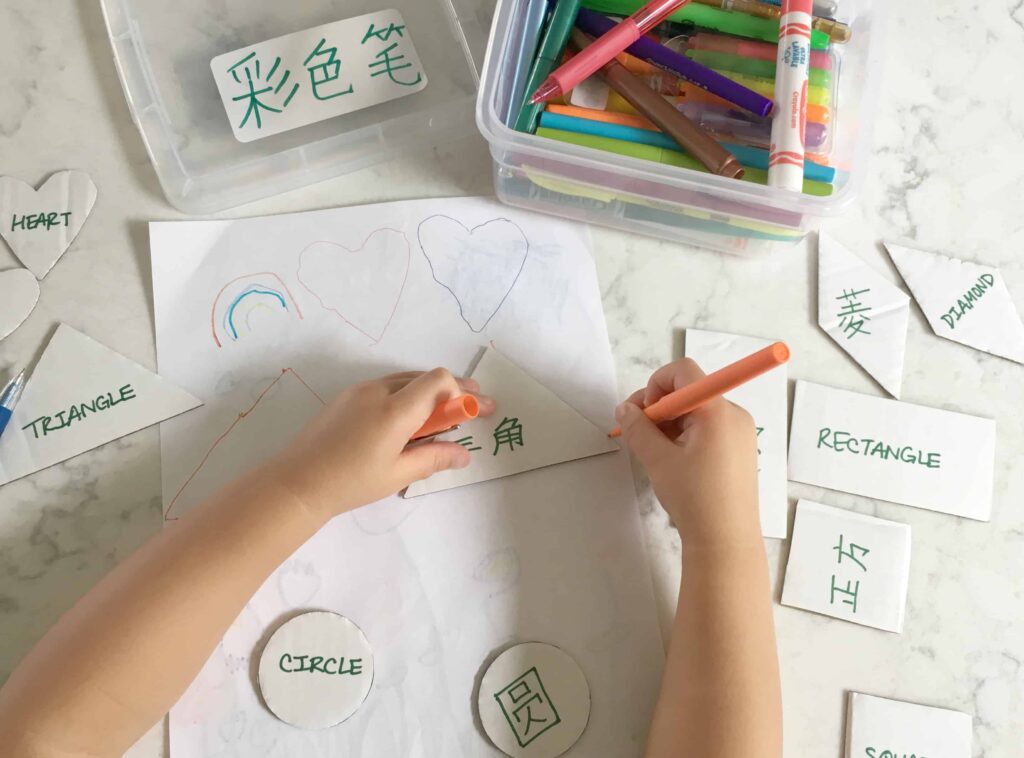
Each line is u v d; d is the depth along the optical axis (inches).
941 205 25.6
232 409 22.9
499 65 22.5
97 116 24.7
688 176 21.4
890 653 22.5
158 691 18.8
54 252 23.6
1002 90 26.5
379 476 20.6
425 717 21.2
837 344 24.4
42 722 18.0
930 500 23.4
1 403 22.2
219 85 24.4
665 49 23.5
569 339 24.0
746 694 19.5
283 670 21.1
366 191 24.7
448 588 22.0
